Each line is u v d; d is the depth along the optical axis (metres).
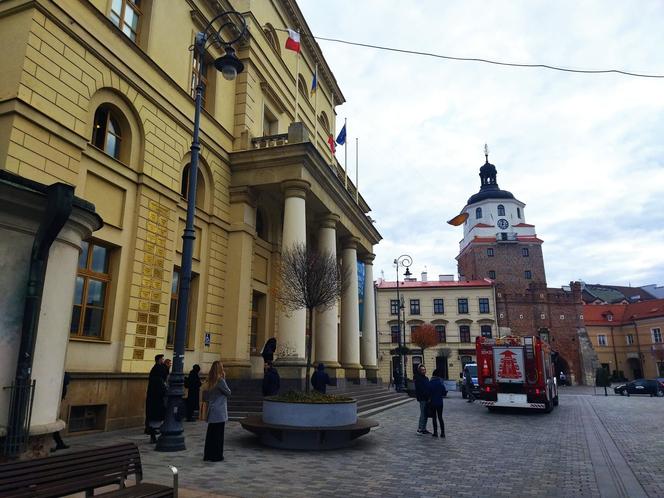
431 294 58.16
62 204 6.24
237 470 7.70
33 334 6.13
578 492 6.88
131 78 13.81
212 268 17.50
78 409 11.34
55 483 4.06
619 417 18.72
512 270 67.62
